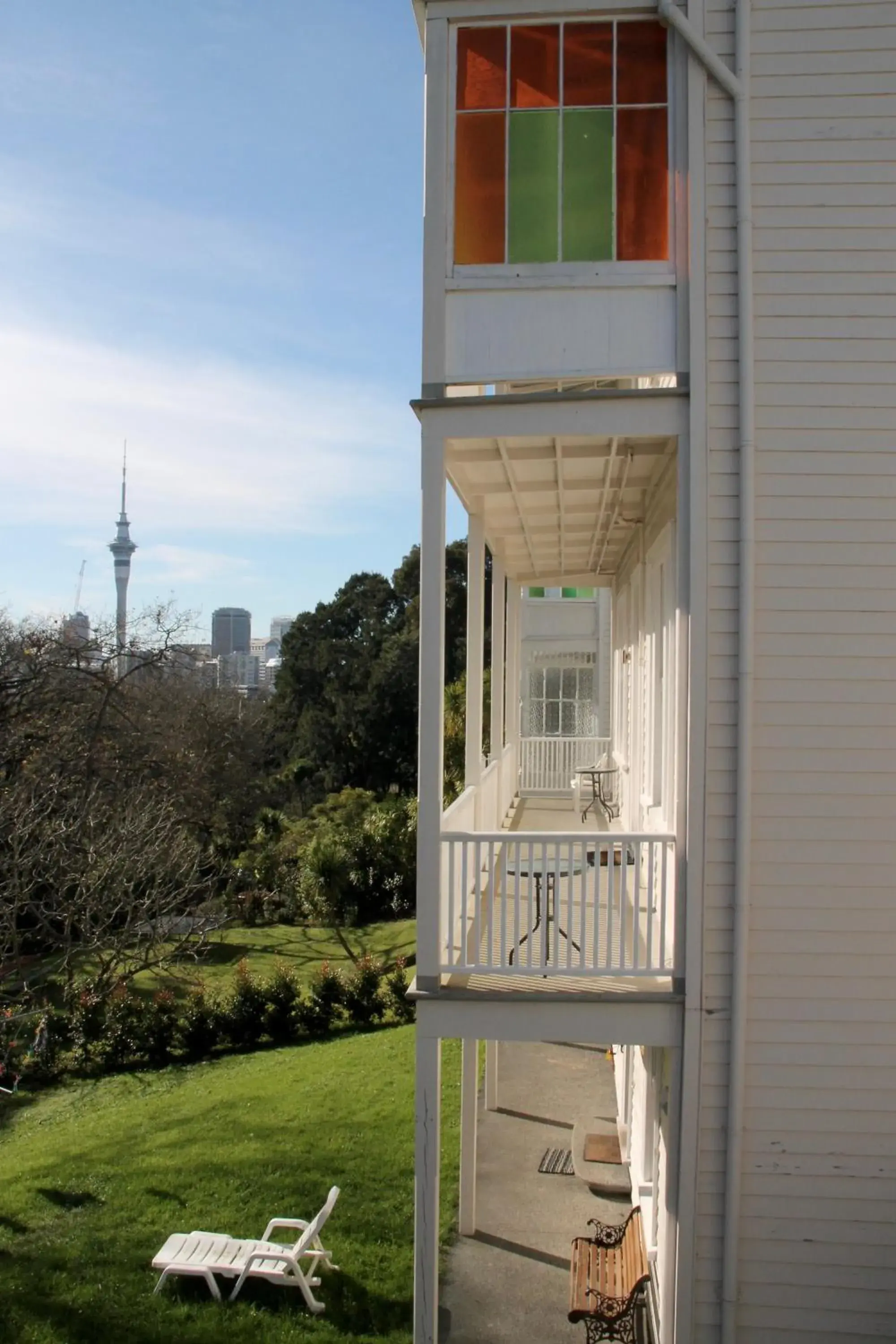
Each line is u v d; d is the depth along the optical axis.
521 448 6.70
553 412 5.57
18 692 16.81
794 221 5.49
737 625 5.52
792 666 5.51
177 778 21.45
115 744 19.22
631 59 5.63
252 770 33.31
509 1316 7.25
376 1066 13.68
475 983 5.69
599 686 17.62
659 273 5.57
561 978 5.81
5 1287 8.20
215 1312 7.75
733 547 5.52
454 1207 8.82
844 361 5.48
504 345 5.61
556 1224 8.52
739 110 5.47
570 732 17.70
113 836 15.41
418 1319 5.51
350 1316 7.63
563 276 5.59
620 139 5.62
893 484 5.48
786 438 5.50
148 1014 15.68
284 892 24.56
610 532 10.17
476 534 8.34
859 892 5.51
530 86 5.67
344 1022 16.41
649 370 5.55
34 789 14.28
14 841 12.77
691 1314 5.55
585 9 5.60
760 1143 5.54
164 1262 7.99
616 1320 6.30
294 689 41.06
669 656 6.97
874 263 5.48
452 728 23.42
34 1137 12.41
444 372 5.62
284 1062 14.61
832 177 5.48
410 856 24.52
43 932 15.30
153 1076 14.66
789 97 5.50
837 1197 5.52
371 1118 11.68
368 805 30.47
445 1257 8.03
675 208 5.57
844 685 5.50
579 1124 10.21
